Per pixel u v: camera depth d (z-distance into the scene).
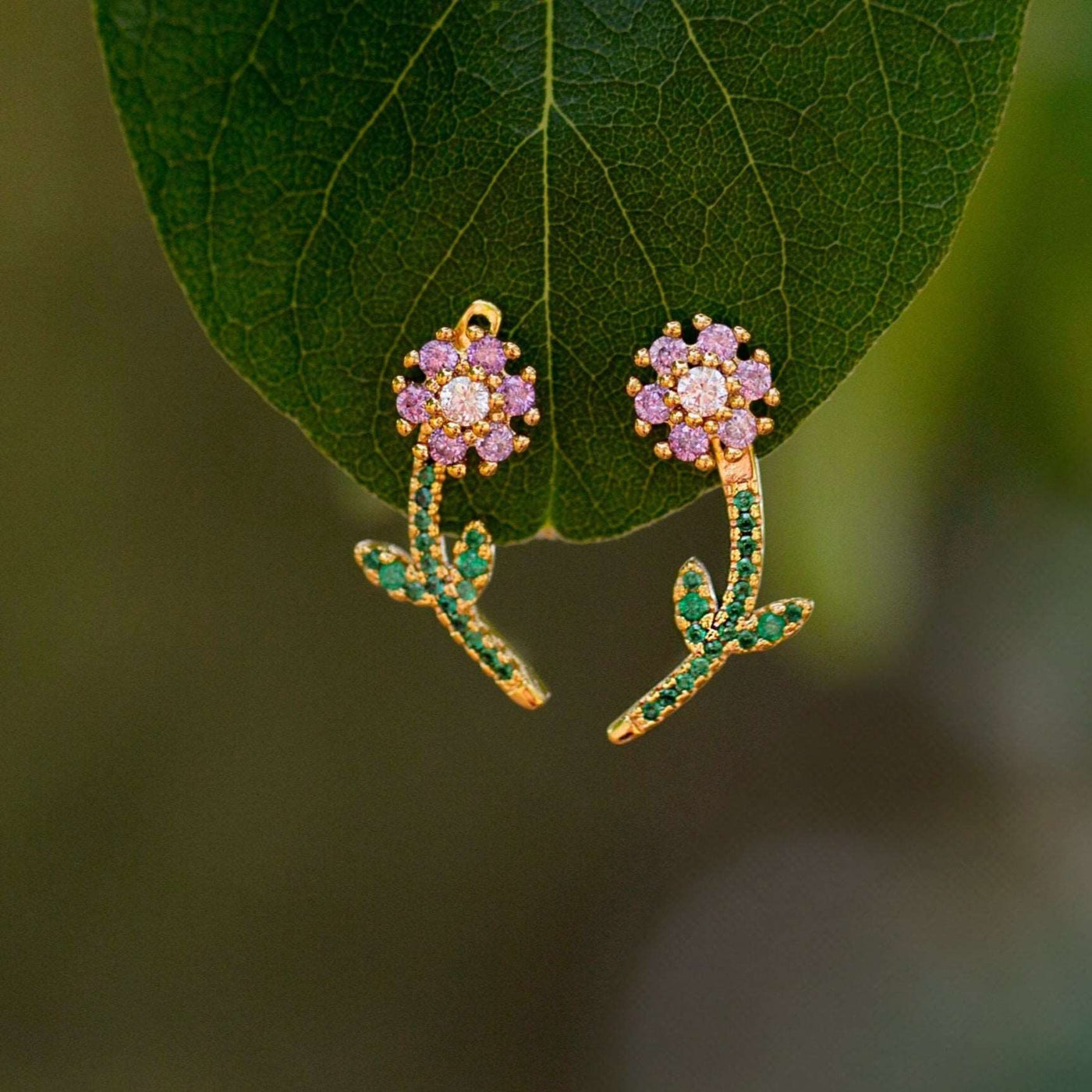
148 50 0.37
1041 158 0.40
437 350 0.38
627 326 0.39
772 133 0.38
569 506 0.39
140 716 0.51
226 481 0.50
